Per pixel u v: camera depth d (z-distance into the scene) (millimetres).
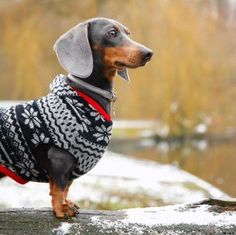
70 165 3227
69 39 3301
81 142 3193
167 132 19531
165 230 3266
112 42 3291
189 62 17172
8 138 3250
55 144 3191
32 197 7148
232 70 21125
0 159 3330
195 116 19078
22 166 3350
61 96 3244
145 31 15930
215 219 3354
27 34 15039
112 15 15516
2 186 7715
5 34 15094
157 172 9984
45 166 3297
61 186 3254
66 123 3180
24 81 15164
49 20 15352
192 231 3260
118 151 17500
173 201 7633
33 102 3316
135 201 7434
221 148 18609
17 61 15125
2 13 15195
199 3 18516
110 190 7910
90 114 3213
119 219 3367
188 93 17453
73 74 3213
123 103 16703
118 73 3734
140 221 3338
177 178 9469
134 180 8953
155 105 17234
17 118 3238
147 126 21375
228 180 11891
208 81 18719
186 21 17031
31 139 3219
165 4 16516
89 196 7414
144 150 17844
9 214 3428
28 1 15266
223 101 20703
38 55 15133
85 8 15445
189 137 19891
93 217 3385
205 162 14836
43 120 3203
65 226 3279
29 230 3285
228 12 22500
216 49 20281
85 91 3248
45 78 15297
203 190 8578
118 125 21672
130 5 15672
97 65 3299
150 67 16656
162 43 16500
